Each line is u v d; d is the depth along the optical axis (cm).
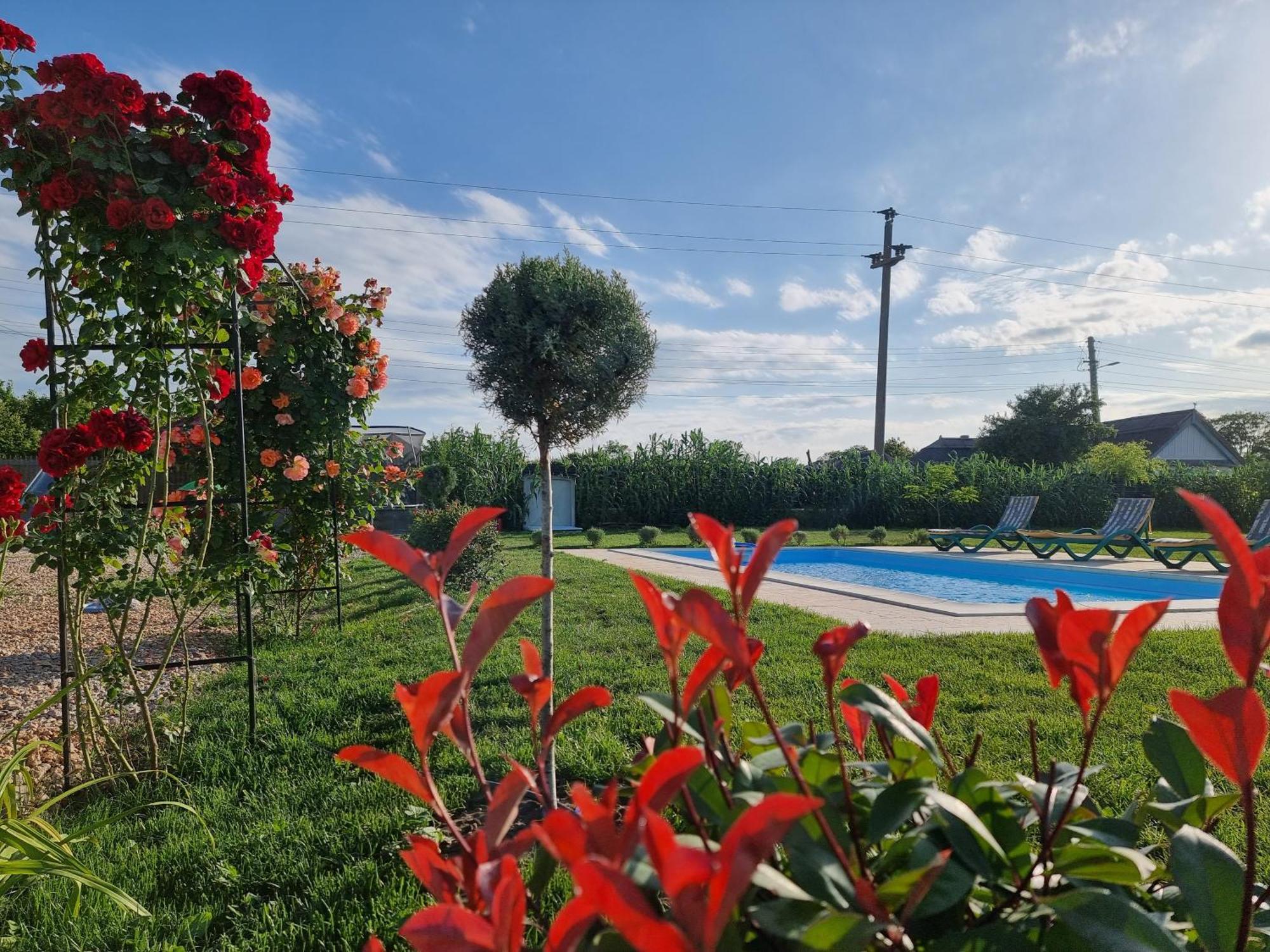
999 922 72
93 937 211
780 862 82
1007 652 504
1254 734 63
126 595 333
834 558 1653
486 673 472
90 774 339
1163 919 83
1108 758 312
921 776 92
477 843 70
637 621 642
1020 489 2272
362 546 76
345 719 396
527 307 338
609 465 2209
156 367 339
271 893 232
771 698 405
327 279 590
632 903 43
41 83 305
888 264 2609
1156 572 1098
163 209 309
